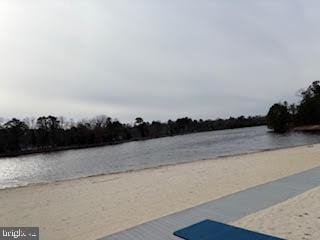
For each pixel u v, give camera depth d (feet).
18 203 37.35
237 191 32.35
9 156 267.18
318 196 27.35
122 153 176.24
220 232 19.67
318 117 310.65
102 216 28.12
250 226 20.56
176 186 39.93
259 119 538.47
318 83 328.90
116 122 366.02
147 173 55.83
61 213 30.68
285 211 23.53
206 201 28.81
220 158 76.54
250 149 117.91
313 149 79.10
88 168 102.27
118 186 43.60
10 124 288.71
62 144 319.47
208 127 522.06
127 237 20.34
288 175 40.27
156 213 26.89
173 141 284.82
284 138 188.44
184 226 21.40
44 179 79.82
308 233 18.80
